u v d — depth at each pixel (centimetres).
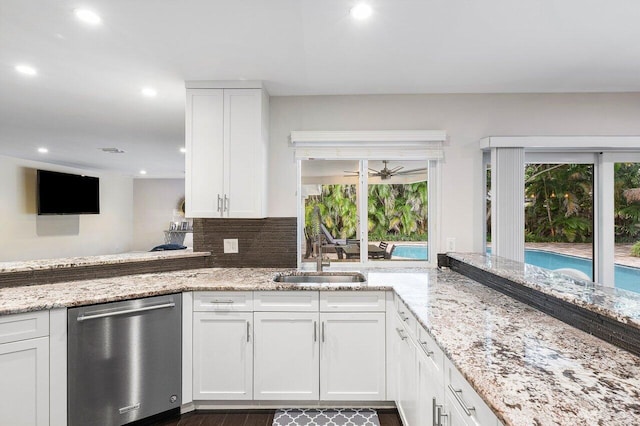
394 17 180
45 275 227
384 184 303
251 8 171
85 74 246
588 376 102
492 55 222
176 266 279
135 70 241
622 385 97
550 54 221
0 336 169
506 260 244
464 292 206
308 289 224
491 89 282
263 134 268
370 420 220
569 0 166
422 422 160
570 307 148
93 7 169
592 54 221
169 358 217
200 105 261
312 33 195
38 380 179
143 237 911
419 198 302
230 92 262
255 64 234
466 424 111
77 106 316
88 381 192
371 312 226
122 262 254
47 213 636
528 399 89
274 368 226
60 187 666
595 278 297
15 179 599
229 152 262
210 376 226
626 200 294
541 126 288
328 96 294
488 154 297
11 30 189
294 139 286
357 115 293
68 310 187
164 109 325
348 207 304
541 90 284
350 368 226
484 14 177
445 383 129
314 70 244
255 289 224
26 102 305
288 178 294
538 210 299
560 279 176
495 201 282
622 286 293
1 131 416
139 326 207
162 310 215
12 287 216
